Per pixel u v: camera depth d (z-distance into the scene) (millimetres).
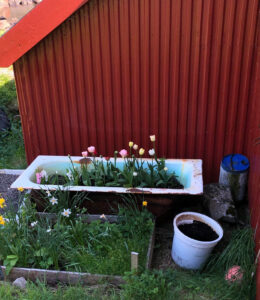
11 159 5418
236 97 3969
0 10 16062
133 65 3998
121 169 3949
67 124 4379
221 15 3670
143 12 3760
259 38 3666
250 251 2982
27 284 2850
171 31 3805
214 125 4125
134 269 2787
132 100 4164
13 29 3609
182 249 3045
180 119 4172
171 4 3697
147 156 4406
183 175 3752
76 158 4035
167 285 2758
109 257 3117
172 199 3354
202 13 3691
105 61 4020
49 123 4395
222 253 3043
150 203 3418
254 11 3609
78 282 2869
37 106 4312
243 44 3756
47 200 3549
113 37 3904
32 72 4137
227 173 3936
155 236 3539
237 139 4148
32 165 3910
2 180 4645
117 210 3523
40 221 3545
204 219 3299
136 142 4359
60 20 3586
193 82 3980
